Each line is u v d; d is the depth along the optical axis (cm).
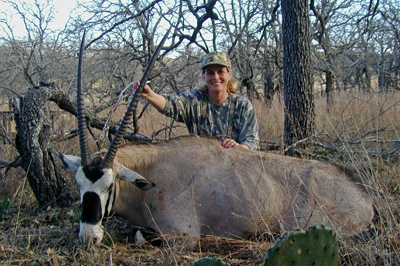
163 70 941
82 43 372
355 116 760
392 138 670
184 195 371
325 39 1289
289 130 643
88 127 593
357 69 1836
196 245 370
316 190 365
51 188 471
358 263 298
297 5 628
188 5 1005
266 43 1180
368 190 371
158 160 392
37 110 468
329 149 595
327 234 232
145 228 394
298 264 229
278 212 362
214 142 402
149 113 840
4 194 516
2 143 600
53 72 1149
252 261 310
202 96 470
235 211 365
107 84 1220
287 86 645
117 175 363
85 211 331
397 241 307
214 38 1051
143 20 1070
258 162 381
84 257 317
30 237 371
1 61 1263
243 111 466
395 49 1756
